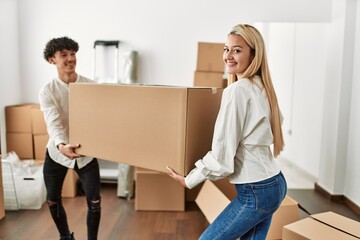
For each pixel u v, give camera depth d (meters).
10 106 3.48
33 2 3.65
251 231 1.50
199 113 1.46
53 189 2.09
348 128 3.32
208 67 3.42
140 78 3.71
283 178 1.42
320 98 3.94
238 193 1.37
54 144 1.99
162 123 1.47
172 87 1.45
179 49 3.66
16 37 3.64
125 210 3.09
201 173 1.32
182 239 2.53
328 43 3.56
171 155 1.45
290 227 2.03
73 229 2.64
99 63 3.71
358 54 3.14
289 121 5.00
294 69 4.78
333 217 2.16
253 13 3.58
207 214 2.44
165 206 3.09
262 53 1.37
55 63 2.04
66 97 2.07
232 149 1.28
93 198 2.07
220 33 3.62
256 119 1.29
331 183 3.45
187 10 3.61
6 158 3.20
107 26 3.66
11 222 2.76
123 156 1.60
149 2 3.61
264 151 1.35
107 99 1.64
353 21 3.19
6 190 2.98
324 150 3.63
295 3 3.56
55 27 3.68
